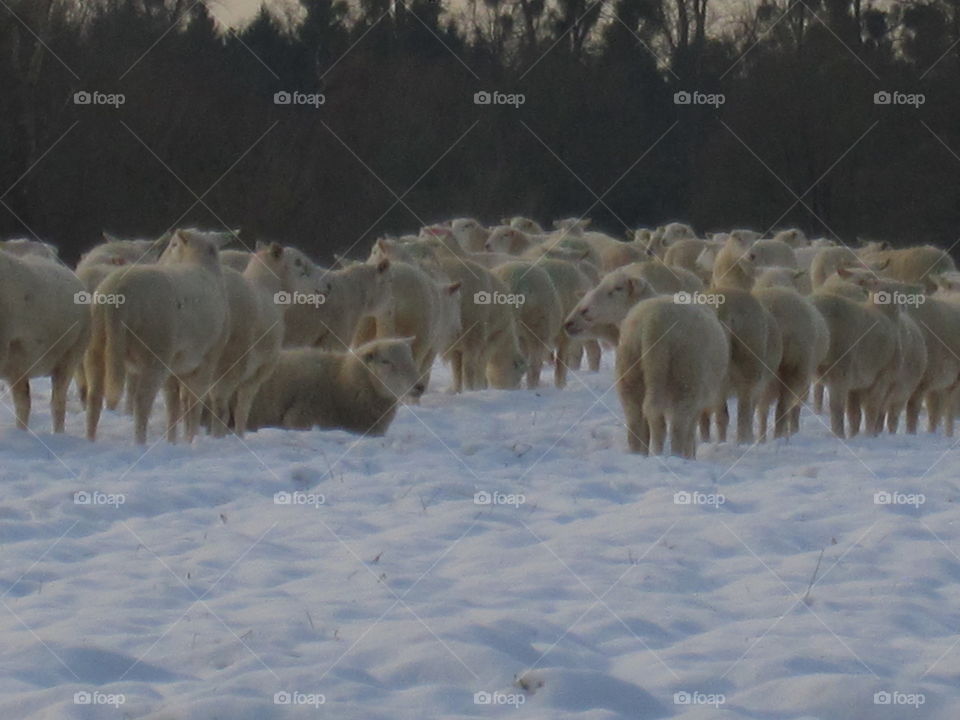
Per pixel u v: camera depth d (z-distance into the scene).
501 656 8.63
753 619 9.95
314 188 49.78
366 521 12.16
